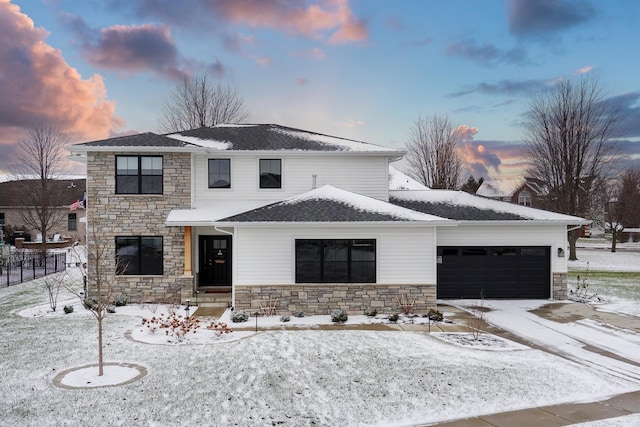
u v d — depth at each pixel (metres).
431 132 49.66
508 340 13.75
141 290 19.20
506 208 21.44
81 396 9.09
